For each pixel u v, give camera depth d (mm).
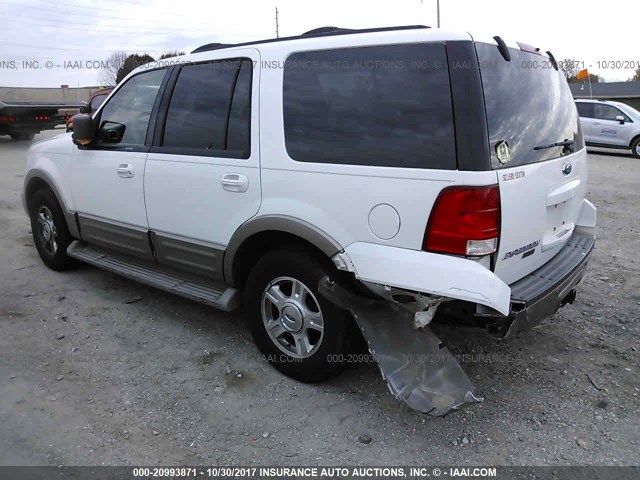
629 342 3766
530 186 2729
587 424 2893
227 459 2641
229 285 3514
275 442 2760
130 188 3916
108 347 3684
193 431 2836
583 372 3393
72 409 2998
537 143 2873
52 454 2645
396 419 2943
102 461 2609
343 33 2924
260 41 3311
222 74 3402
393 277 2621
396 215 2615
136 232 3980
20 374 3330
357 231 2754
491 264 2576
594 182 10312
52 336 3818
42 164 4785
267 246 3363
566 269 3047
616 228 6762
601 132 15023
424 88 2574
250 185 3150
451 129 2492
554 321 4078
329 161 2830
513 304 2596
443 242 2506
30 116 14750
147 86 3938
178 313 4219
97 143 4238
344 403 3076
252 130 3158
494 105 2549
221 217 3344
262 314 3332
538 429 2857
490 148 2471
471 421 2930
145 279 3943
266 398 3119
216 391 3182
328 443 2756
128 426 2865
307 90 2963
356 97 2783
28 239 6129
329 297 2873
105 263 4336
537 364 3480
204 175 3389
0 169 10969
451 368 2834
